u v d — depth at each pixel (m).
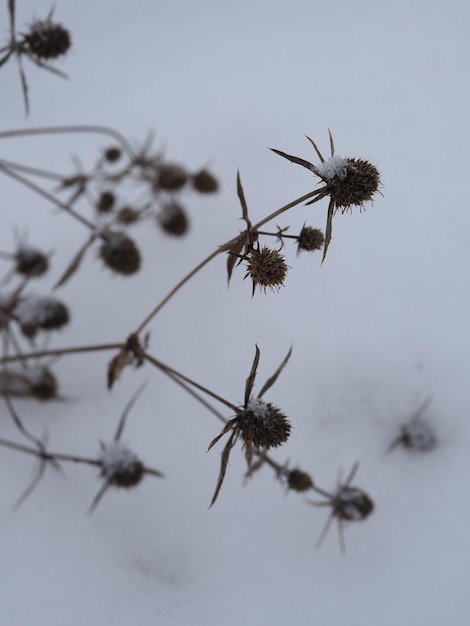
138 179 0.38
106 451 0.31
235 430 0.26
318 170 0.24
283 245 0.26
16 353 0.33
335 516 0.31
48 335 0.35
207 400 0.35
